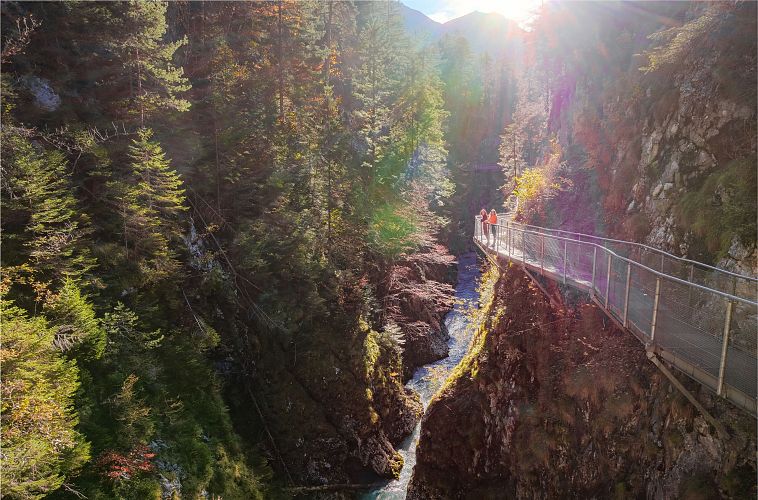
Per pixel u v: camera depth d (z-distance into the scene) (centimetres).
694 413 866
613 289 960
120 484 1036
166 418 1366
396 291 3045
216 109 2153
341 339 2312
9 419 718
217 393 1705
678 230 1161
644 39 1775
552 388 1348
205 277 1858
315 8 3481
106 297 1352
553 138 2475
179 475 1252
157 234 1510
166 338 1567
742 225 953
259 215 2217
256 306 2050
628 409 1084
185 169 1941
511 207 3484
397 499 1911
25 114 1455
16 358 768
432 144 4462
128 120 1758
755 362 625
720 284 873
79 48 1784
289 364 2145
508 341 1597
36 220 1110
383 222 2950
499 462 1491
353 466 2066
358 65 4334
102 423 1120
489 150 6944
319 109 3219
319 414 2077
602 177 1733
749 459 724
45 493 769
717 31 1274
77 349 1127
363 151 3688
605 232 1557
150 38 1772
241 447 1670
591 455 1144
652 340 793
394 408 2380
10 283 991
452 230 4906
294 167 2473
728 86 1182
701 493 779
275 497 1661
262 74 2817
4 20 1509
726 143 1154
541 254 1406
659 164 1379
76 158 1534
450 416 1694
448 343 3259
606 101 1875
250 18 3070
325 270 2355
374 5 4944
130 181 1568
